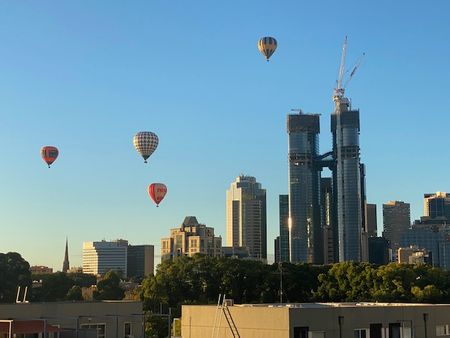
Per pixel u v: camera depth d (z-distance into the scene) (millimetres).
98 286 170625
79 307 58688
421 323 57844
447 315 60219
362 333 53594
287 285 126500
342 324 52312
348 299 122375
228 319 53344
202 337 55594
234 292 125812
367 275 122062
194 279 127000
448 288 130375
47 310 56250
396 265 125125
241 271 127438
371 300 118812
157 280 126688
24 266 144500
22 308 54625
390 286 120375
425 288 119875
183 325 57375
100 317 56781
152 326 92375
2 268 139750
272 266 131375
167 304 125438
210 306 55625
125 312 62219
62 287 160625
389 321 55531
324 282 127000
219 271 127000
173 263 131875
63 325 57062
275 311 50562
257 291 126125
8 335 47531
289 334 49344
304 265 133250
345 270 125438
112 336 60781
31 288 145500
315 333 50781
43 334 51250
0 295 137750
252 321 51969
